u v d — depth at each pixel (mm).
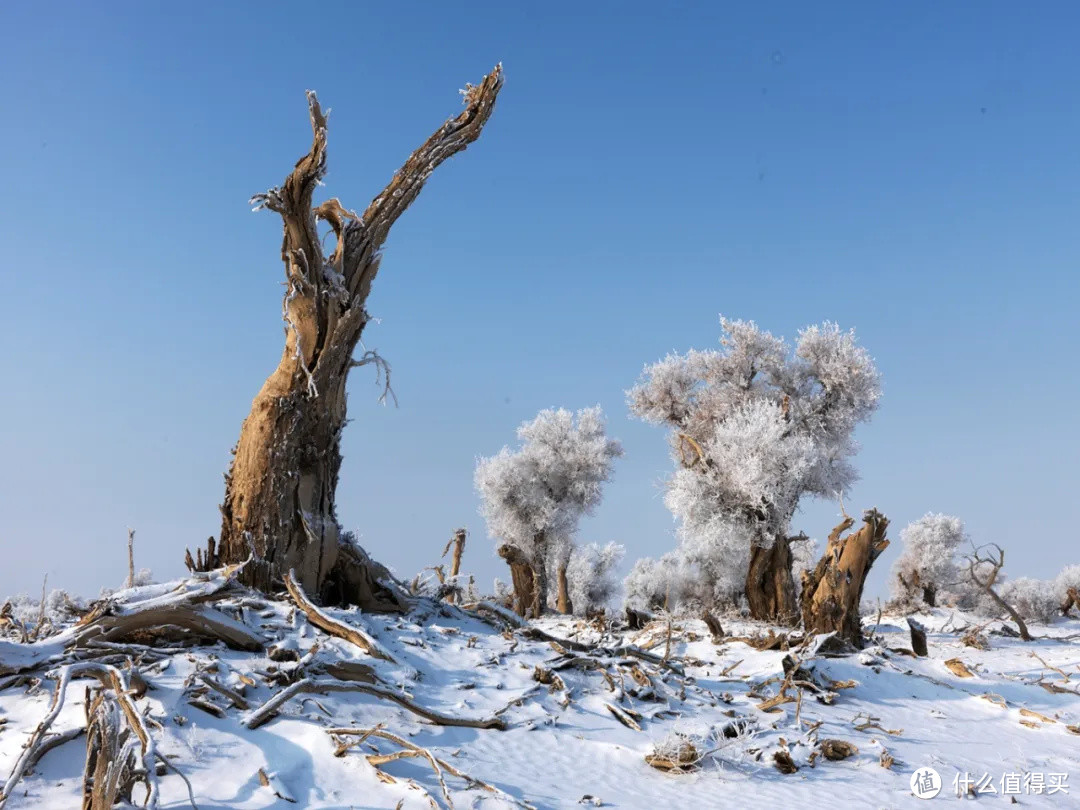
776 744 12094
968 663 21969
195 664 10703
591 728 12023
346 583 17219
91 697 8305
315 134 15281
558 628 23703
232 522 16000
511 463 42094
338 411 17344
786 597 29891
